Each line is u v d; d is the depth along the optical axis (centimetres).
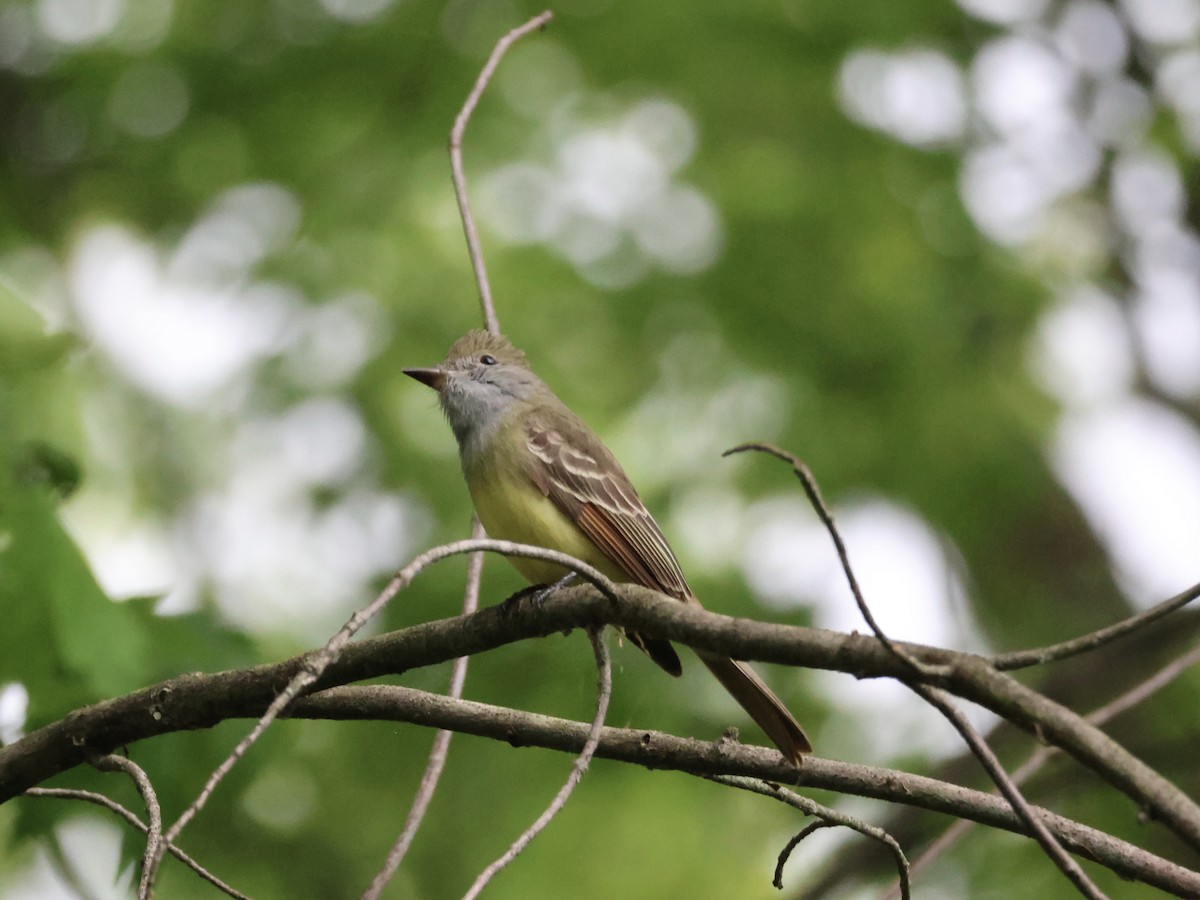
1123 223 1592
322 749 1347
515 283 1416
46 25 1527
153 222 1544
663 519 1341
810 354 1448
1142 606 1609
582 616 574
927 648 495
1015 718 477
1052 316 1520
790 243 1445
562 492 860
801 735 689
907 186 1487
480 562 785
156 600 849
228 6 1495
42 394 910
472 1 1484
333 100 1489
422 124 1470
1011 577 1625
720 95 1468
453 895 1303
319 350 1423
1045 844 461
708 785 1320
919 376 1462
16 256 1487
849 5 1456
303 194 1475
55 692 778
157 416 1457
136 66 1497
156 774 798
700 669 1266
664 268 1441
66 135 1551
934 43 1525
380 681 1250
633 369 1416
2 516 771
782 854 599
